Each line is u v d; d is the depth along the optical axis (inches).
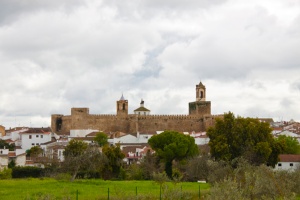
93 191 3068.4
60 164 5246.1
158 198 2519.7
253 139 4658.0
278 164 5103.3
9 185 3437.5
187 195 2534.5
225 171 2844.5
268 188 1843.0
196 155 5073.8
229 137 4675.2
